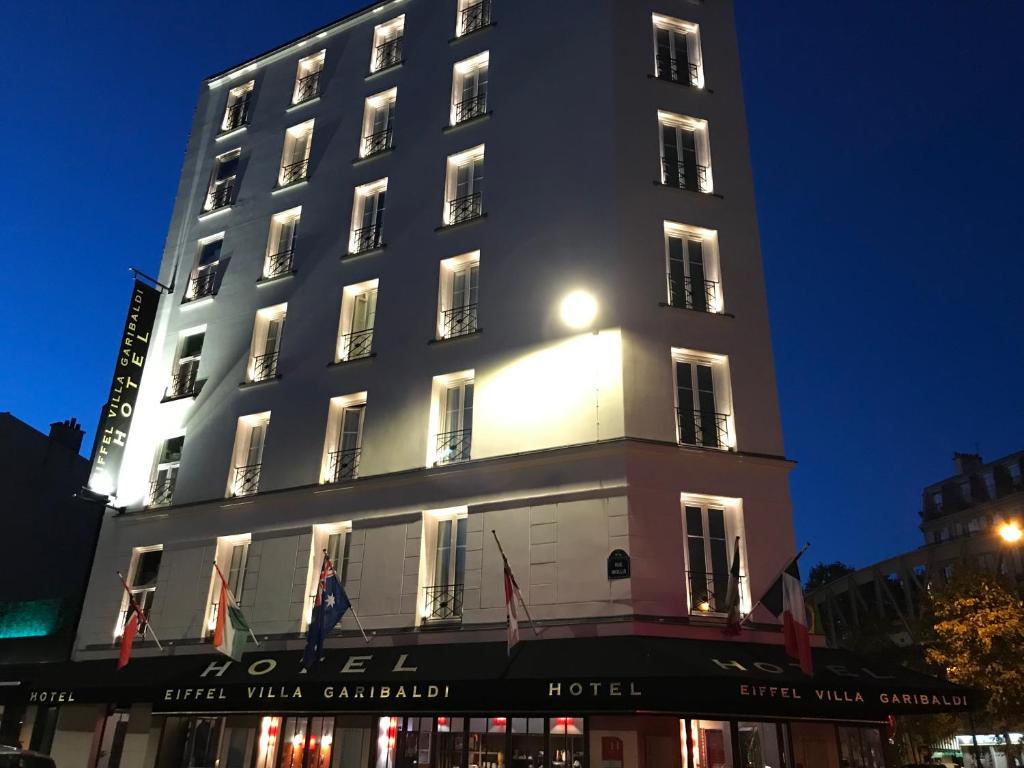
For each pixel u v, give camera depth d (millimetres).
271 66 26188
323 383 19578
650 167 18141
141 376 22078
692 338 16516
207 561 19141
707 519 15242
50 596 29453
